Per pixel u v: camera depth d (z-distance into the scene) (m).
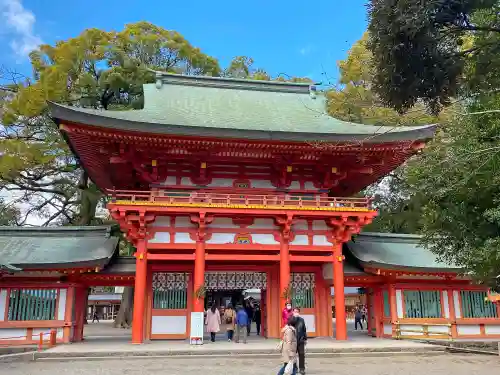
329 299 24.91
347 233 23.11
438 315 24.97
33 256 22.58
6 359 16.75
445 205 18.72
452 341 23.20
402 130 21.55
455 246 18.89
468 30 12.81
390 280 25.00
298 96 30.33
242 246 22.53
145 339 22.53
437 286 25.22
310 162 23.88
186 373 14.18
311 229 23.55
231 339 22.77
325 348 18.98
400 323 24.31
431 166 18.27
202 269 21.48
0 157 32.12
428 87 12.22
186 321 23.16
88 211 37.06
